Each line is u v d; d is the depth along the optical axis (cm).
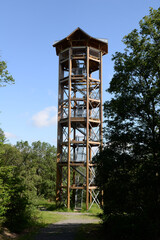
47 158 6700
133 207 1510
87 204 3197
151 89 1623
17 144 6425
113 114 1762
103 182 1628
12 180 1822
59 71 3844
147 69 1705
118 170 1560
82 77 3612
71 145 3712
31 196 2434
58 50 4016
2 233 1502
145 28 1780
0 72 1650
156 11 1773
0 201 1552
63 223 2134
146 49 1733
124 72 1791
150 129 1625
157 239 1216
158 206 1409
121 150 1631
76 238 1447
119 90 1789
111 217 1571
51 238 1457
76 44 3847
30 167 5875
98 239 1420
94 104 3784
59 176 3566
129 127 1636
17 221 1691
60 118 3700
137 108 1619
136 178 1488
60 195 3512
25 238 1467
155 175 1404
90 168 3388
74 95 3847
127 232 1290
